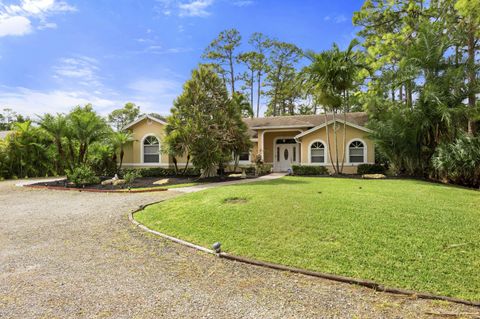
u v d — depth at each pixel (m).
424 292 3.49
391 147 15.27
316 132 18.78
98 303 3.31
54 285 3.79
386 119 16.73
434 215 5.91
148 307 3.22
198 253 5.06
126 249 5.29
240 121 17.22
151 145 20.75
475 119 13.58
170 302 3.34
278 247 4.95
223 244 5.30
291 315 3.04
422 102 14.41
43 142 22.17
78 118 16.75
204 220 6.61
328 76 15.62
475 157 12.22
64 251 5.18
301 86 18.05
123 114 43.59
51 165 22.64
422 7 18.94
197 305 3.27
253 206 7.08
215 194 8.92
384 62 19.33
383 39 20.78
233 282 3.89
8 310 3.16
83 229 6.64
